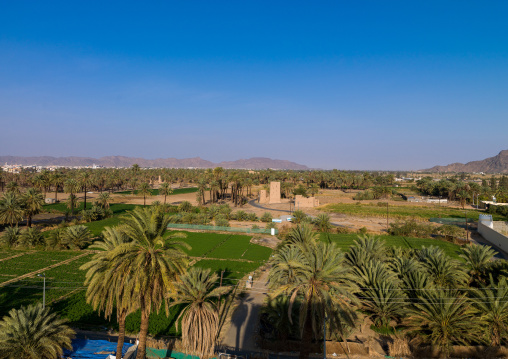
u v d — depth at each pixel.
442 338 28.31
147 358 26.75
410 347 28.78
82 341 29.34
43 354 23.67
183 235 23.08
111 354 26.52
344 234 83.94
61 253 64.44
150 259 21.97
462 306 29.58
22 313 24.17
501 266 36.25
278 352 28.94
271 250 69.00
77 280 47.81
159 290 22.05
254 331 32.84
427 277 33.59
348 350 28.42
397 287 33.56
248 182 172.00
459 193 143.62
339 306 24.27
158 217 22.39
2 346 22.61
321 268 22.53
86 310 37.38
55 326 25.38
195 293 26.33
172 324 34.44
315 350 28.73
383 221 106.44
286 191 171.62
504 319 28.62
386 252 44.88
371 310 34.22
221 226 92.00
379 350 29.38
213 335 26.33
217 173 146.88
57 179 133.75
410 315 30.31
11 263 56.69
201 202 140.62
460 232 78.12
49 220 99.19
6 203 74.81
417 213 118.94
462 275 35.22
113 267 21.34
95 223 94.12
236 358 27.00
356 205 144.00
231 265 57.31
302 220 92.56
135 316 36.19
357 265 37.66
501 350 27.69
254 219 106.75
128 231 21.17
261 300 40.94
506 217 102.88
